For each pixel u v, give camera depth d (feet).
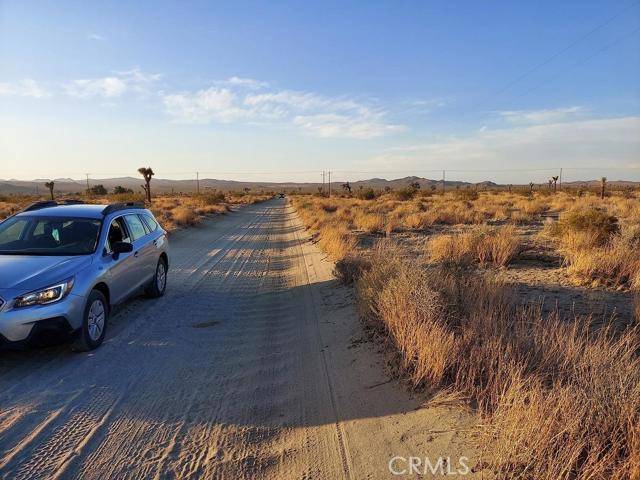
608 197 155.84
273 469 11.62
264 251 57.88
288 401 15.34
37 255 20.57
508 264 34.04
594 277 27.32
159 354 19.88
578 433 10.18
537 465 9.66
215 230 89.56
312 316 25.67
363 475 10.96
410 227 71.87
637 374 12.05
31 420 14.02
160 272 30.83
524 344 14.93
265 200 339.77
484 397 13.07
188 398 15.65
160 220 84.53
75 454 12.23
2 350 17.02
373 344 18.89
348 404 14.57
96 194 297.33
